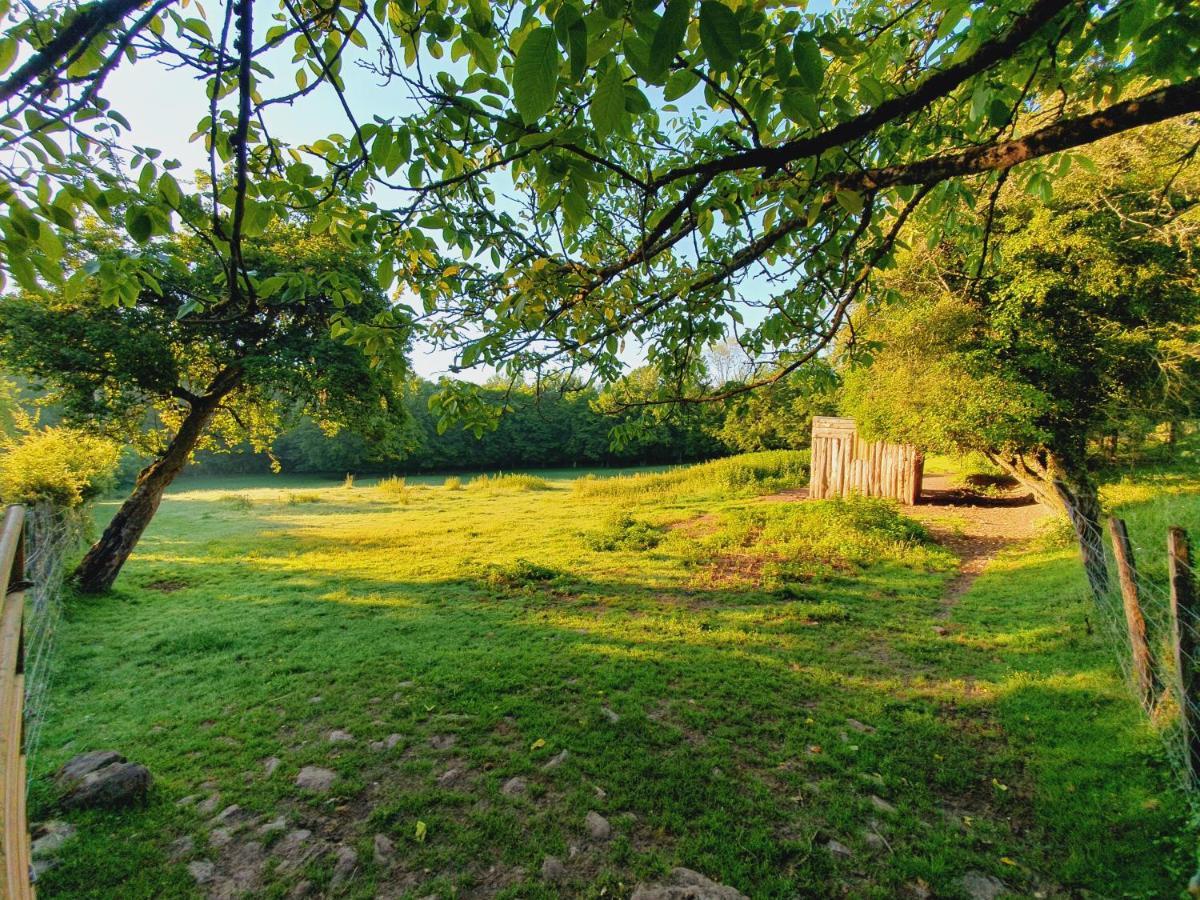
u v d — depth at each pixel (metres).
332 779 3.55
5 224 1.30
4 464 8.93
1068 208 8.19
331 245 7.48
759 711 4.32
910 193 2.67
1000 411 8.89
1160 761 3.21
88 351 7.83
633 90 1.17
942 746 3.79
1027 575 7.61
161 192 1.43
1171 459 11.36
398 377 2.33
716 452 42.06
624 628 6.32
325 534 13.81
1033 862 2.79
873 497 14.02
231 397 10.23
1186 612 3.03
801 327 3.03
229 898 2.67
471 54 1.40
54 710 4.56
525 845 2.99
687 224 2.05
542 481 25.92
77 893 2.68
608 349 2.82
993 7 1.73
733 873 2.76
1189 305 8.06
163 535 13.85
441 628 6.51
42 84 1.11
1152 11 1.50
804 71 1.10
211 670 5.37
